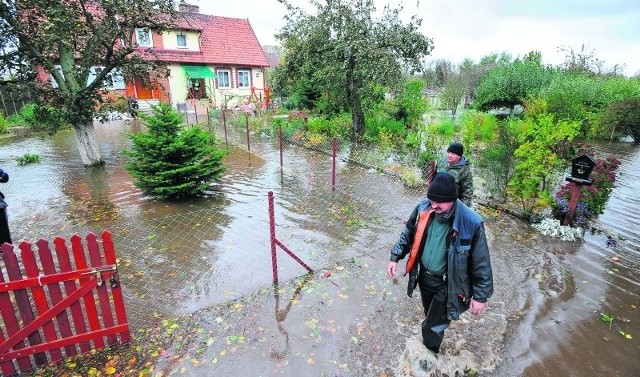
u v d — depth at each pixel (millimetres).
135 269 5180
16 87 10234
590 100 19078
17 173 10469
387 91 15672
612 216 7188
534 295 4465
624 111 16031
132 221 6992
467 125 13680
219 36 28844
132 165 8117
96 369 3326
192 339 3719
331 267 5172
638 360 3436
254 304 4301
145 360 3430
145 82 12758
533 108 16422
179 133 8836
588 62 28938
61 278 3250
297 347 3592
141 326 3934
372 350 3539
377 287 4652
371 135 15016
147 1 10547
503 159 7727
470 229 2785
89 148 11180
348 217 7133
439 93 29578
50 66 10391
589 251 5633
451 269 2855
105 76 11305
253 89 28031
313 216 7195
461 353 3475
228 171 10711
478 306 2855
